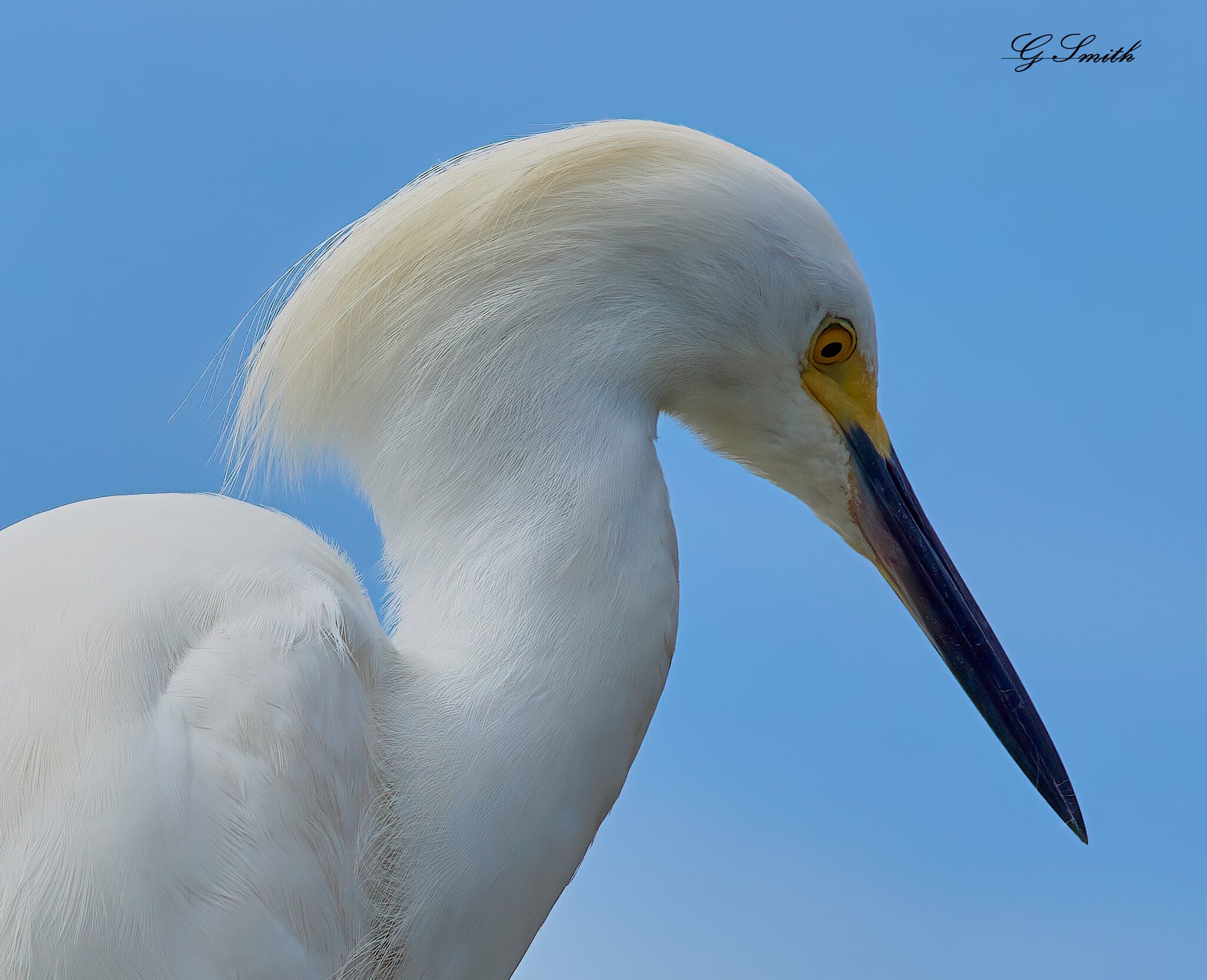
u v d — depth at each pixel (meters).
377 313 3.46
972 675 3.50
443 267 3.46
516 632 3.45
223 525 3.44
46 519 3.44
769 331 3.47
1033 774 3.50
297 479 3.47
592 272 3.46
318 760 3.43
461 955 3.44
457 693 3.44
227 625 3.43
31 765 3.42
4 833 3.41
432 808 3.44
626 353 3.46
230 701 3.42
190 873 3.41
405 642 3.45
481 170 3.46
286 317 3.46
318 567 3.45
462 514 3.45
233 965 3.42
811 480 3.49
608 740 3.45
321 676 3.43
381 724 3.44
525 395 3.45
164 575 3.43
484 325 3.45
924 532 3.49
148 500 3.45
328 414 3.46
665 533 3.46
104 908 3.41
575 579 3.45
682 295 3.46
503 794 3.44
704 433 3.49
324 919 3.43
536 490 3.45
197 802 3.42
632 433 3.46
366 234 3.46
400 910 3.44
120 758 3.42
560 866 3.45
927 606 3.49
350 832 3.43
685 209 3.46
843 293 3.47
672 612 3.46
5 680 3.42
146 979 3.41
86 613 3.43
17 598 3.43
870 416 3.49
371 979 3.44
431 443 3.45
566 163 3.46
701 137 3.47
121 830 3.41
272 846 3.42
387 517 3.46
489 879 3.44
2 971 3.41
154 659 3.42
